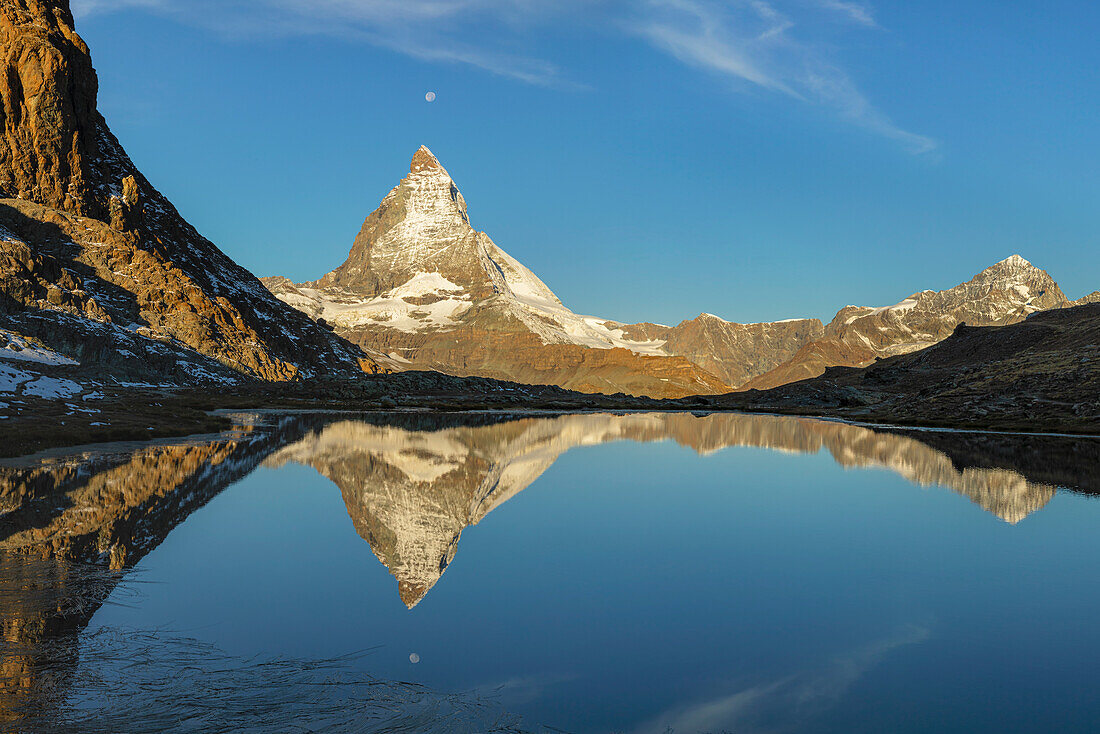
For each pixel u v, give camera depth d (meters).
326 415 142.00
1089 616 26.44
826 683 20.67
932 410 146.25
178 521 39.09
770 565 32.88
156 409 107.31
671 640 23.70
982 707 19.17
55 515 39.22
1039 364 149.50
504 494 51.56
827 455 80.06
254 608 25.84
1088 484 57.84
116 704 18.31
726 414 190.38
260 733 17.16
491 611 26.27
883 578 30.97
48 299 170.50
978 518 43.81
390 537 37.12
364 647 22.59
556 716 18.45
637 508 46.81
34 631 22.92
